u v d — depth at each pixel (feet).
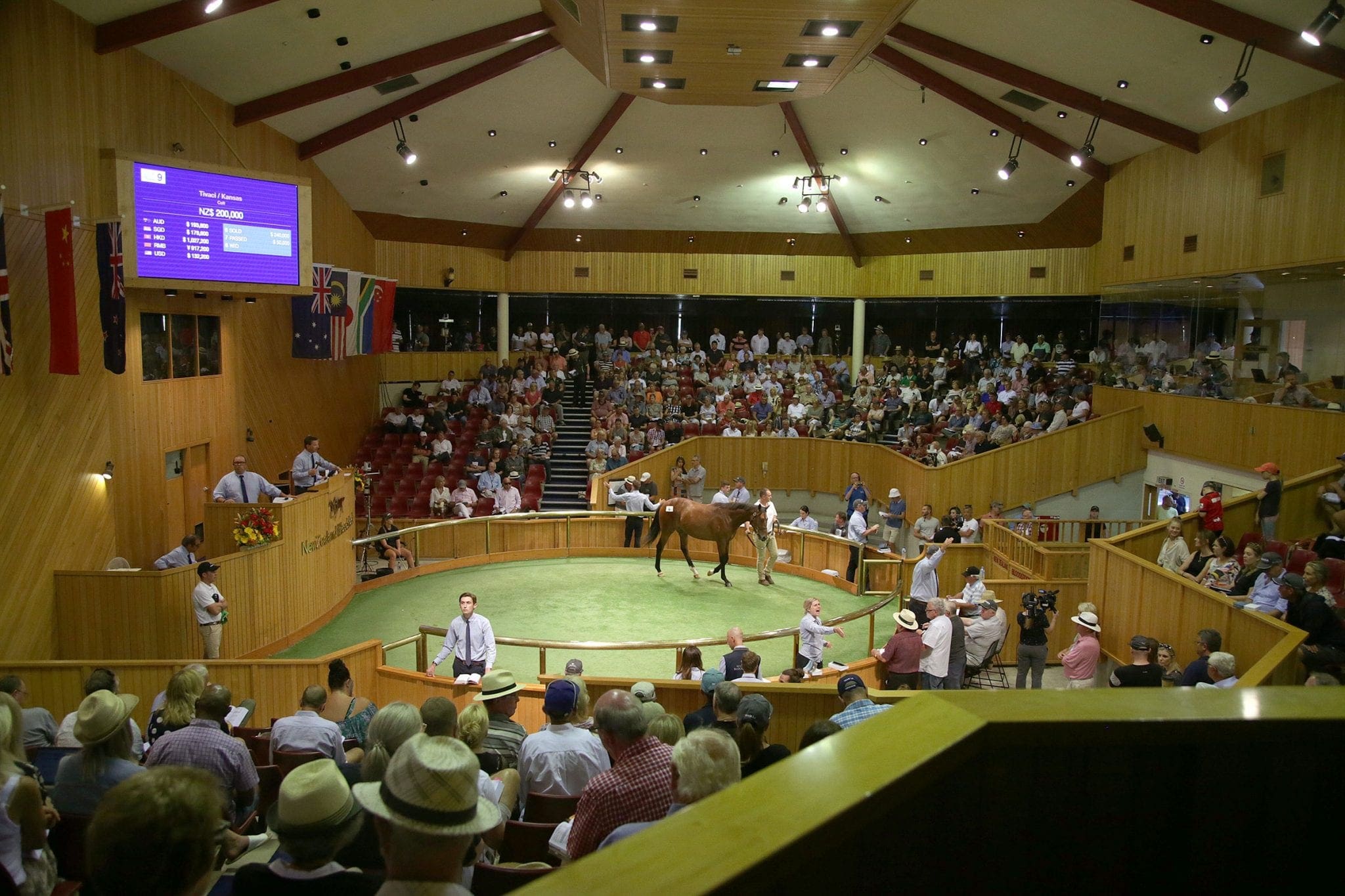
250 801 15.58
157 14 40.34
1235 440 55.62
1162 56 50.57
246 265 43.80
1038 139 66.64
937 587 45.91
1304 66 46.55
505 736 20.68
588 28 49.37
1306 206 49.42
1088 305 91.30
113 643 36.35
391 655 41.73
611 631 44.93
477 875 12.46
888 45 59.93
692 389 96.12
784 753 15.05
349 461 78.79
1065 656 36.09
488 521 57.77
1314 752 5.72
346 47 51.98
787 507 83.05
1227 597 30.66
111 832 6.39
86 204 39.63
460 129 69.67
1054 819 5.38
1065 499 67.36
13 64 34.83
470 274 93.45
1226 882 5.71
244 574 39.29
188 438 48.70
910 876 4.97
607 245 96.22
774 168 80.64
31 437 35.55
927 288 94.12
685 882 3.58
